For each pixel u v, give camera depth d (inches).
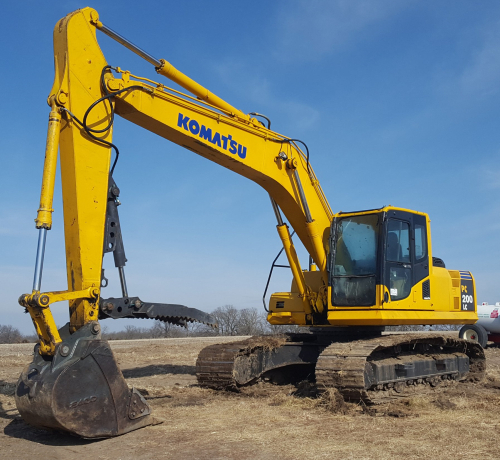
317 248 422.9
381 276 381.7
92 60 290.5
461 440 257.0
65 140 277.9
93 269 272.1
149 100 318.0
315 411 329.1
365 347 359.9
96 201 279.3
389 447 243.8
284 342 433.4
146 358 732.7
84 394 247.0
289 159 410.6
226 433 271.6
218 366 396.2
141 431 274.4
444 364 436.5
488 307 848.3
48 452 239.3
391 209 398.6
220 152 360.5
